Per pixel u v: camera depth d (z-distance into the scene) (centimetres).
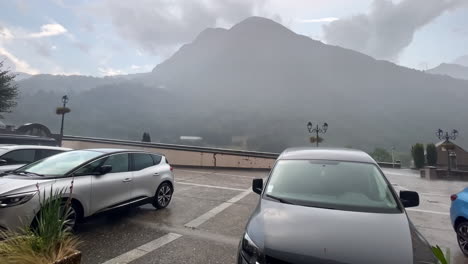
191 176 1253
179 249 405
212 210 644
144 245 416
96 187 468
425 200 883
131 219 546
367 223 252
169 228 500
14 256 230
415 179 1611
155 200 614
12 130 1686
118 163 538
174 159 1698
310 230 239
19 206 367
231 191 904
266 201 311
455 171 1611
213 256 384
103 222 520
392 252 211
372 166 361
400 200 320
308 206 289
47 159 514
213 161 1664
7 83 1717
